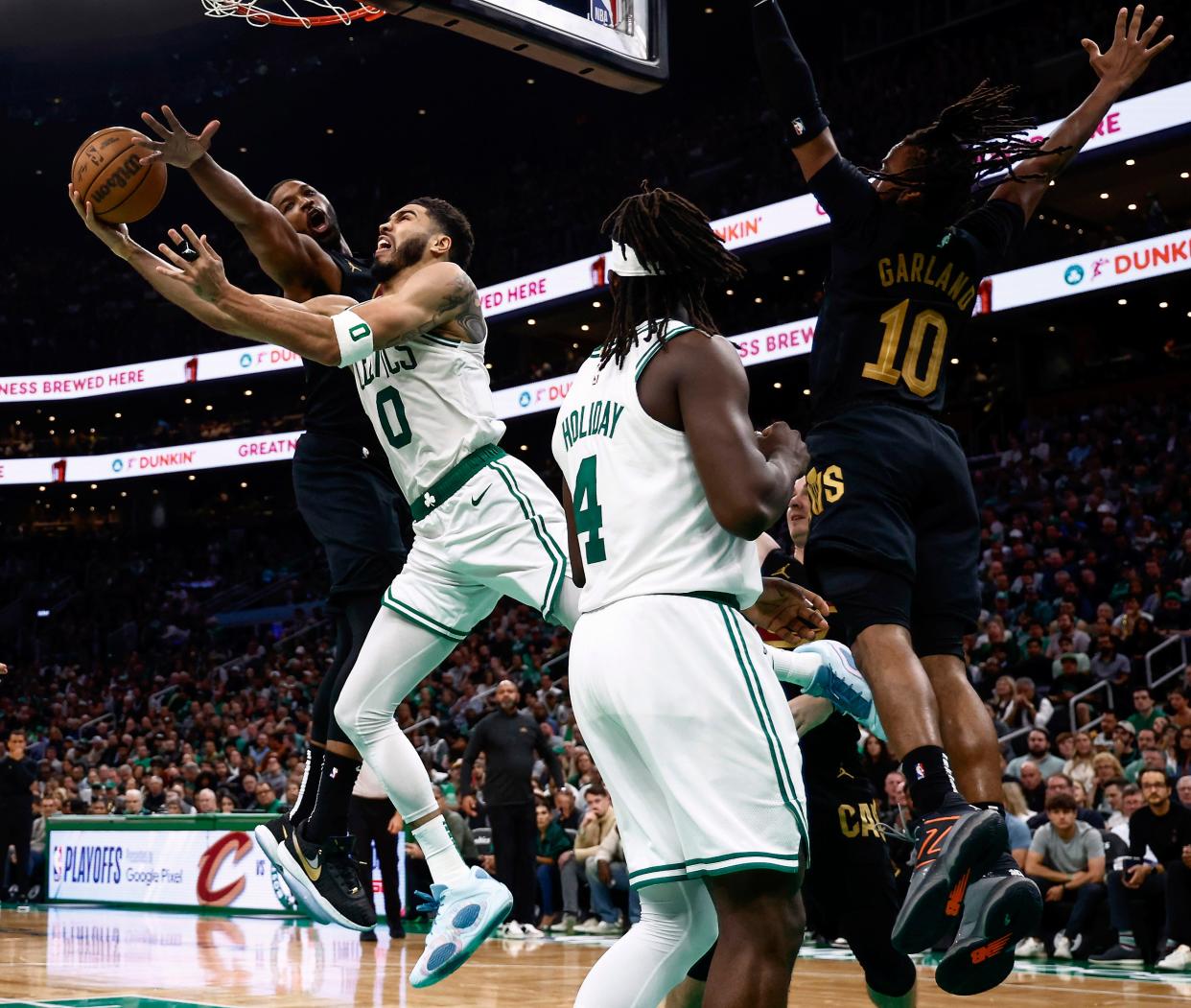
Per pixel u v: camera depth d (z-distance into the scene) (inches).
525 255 964.0
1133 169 745.0
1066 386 842.8
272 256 146.6
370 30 921.5
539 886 415.2
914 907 91.9
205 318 123.2
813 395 113.8
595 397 96.0
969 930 95.0
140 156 127.9
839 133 859.4
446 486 135.7
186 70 1012.5
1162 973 272.1
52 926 405.7
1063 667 489.4
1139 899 294.2
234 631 1048.8
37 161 1096.8
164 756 716.7
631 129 1037.2
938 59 842.8
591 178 991.0
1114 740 397.1
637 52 173.9
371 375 138.3
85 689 994.7
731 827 86.6
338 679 148.7
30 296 1170.6
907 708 99.7
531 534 133.9
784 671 117.5
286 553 1138.0
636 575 91.0
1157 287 710.5
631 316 95.5
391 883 353.4
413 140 1077.8
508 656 725.9
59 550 1220.5
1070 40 783.1
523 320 978.7
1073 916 302.2
